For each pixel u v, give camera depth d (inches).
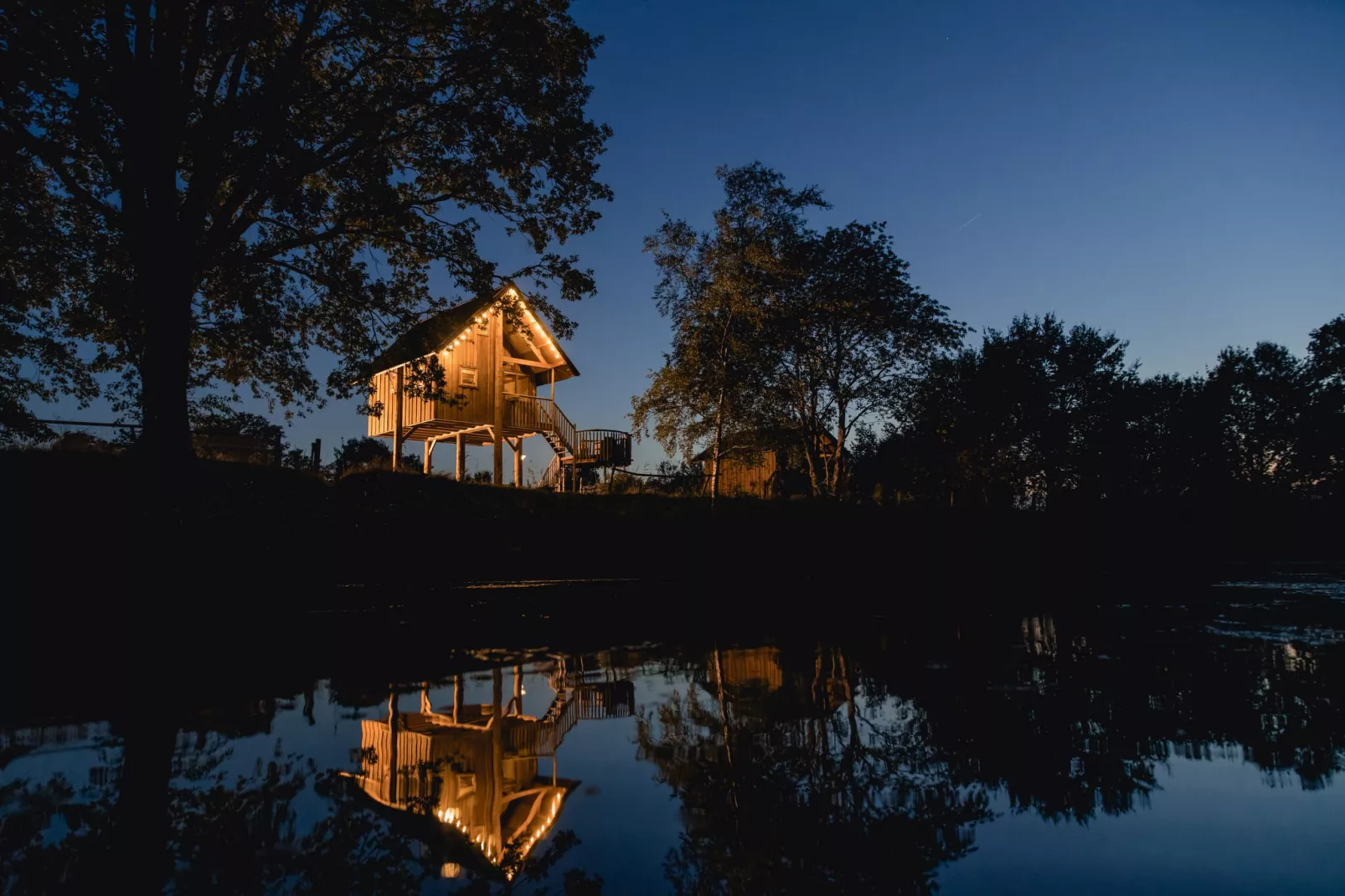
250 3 447.8
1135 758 107.7
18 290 535.2
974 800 90.3
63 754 113.0
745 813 86.6
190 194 491.2
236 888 65.6
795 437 1056.2
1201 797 90.5
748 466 1102.4
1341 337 1929.1
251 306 560.1
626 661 207.6
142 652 225.3
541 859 72.1
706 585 469.1
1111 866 69.8
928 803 89.2
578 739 122.0
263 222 559.2
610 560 526.0
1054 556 901.2
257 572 344.5
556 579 449.1
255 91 468.4
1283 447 1996.8
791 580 525.0
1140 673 179.6
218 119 470.9
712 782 98.8
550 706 147.7
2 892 65.2
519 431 1046.4
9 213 474.0
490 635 265.6
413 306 629.0
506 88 549.0
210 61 535.8
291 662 205.3
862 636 258.1
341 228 573.6
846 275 978.7
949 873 68.2
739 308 789.2
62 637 243.9
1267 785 94.7
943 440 1184.2
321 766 106.0
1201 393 1977.1
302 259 589.0
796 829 80.8
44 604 275.3
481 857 73.2
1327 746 112.8
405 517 450.6
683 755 111.6
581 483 1051.9
